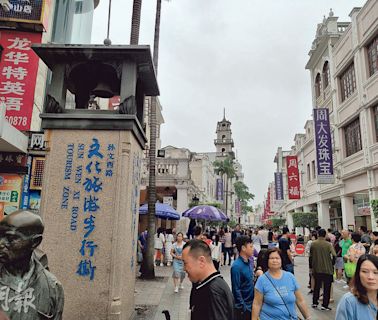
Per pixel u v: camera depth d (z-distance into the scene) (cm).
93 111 521
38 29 911
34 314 150
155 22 1106
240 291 362
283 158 4212
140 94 604
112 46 496
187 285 929
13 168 885
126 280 496
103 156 493
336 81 1980
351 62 1798
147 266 1023
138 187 585
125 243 486
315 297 733
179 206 1838
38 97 965
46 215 473
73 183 484
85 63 520
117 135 499
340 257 1062
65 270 456
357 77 1670
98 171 488
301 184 2786
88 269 457
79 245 464
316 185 2341
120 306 451
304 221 2386
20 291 149
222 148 6850
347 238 953
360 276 247
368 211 1750
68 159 493
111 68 533
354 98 1727
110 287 451
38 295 153
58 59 514
